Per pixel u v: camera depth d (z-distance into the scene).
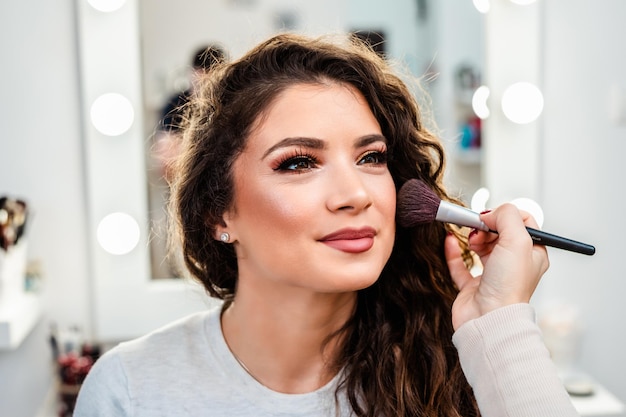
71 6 1.22
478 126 1.30
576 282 1.37
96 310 1.27
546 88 1.32
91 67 1.22
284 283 0.60
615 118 1.33
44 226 1.26
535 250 0.60
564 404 0.52
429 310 0.71
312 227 0.57
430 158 0.72
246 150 0.60
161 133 1.23
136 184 1.24
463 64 1.30
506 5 1.29
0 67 1.22
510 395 0.53
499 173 1.31
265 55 0.63
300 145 0.58
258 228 0.60
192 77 1.23
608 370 1.39
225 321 0.70
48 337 1.27
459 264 0.69
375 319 0.70
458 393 0.68
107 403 0.68
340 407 0.66
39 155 1.24
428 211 0.62
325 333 0.65
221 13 1.25
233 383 0.66
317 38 0.67
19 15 1.22
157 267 1.27
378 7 1.30
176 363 0.68
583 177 1.34
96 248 1.25
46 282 1.27
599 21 1.32
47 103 1.24
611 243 1.36
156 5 1.22
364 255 0.58
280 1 1.28
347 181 0.57
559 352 1.29
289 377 0.66
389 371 0.68
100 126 1.22
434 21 1.30
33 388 1.28
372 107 0.65
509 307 0.56
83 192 1.26
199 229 0.69
